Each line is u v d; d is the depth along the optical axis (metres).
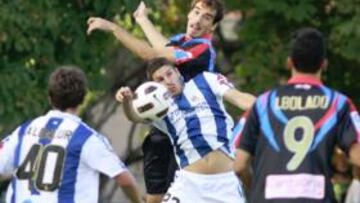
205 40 18.86
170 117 18.33
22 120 28.81
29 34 29.11
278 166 15.05
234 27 36.91
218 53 37.59
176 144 18.42
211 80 18.38
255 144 15.34
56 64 29.62
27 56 29.48
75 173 16.48
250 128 15.36
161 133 19.30
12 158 16.78
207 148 18.25
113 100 39.25
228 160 18.36
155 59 18.41
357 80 35.03
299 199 14.92
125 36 18.70
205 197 18.25
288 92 15.30
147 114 18.14
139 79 38.62
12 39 28.83
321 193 14.94
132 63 38.47
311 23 34.03
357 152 14.96
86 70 30.11
